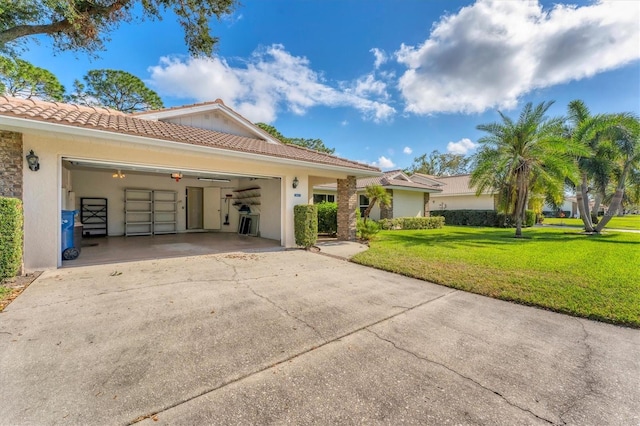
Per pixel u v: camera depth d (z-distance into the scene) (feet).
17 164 18.54
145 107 83.76
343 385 8.11
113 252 27.86
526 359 9.78
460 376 8.69
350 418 6.82
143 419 6.61
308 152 40.14
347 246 34.47
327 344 10.52
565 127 53.62
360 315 13.35
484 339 11.22
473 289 17.60
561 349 10.53
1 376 8.01
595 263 25.32
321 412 7.00
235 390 7.77
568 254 30.22
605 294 16.40
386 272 22.17
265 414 6.89
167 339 10.48
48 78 50.75
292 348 10.14
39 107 20.35
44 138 19.48
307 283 18.52
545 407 7.41
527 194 49.49
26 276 18.07
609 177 52.60
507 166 46.98
